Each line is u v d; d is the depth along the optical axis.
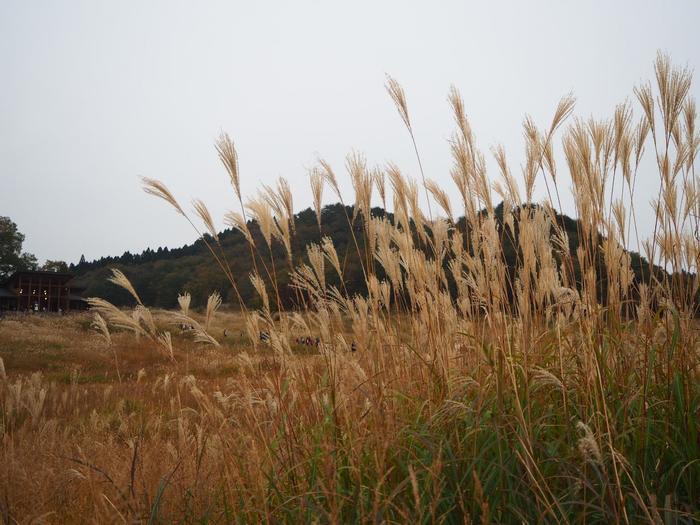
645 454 2.61
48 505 3.76
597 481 2.54
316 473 2.81
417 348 3.85
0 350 27.98
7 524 3.33
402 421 3.04
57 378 18.62
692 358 3.11
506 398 2.96
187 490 3.16
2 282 88.25
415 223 4.01
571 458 2.62
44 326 43.69
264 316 3.46
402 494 2.56
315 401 3.36
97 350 28.08
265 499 2.70
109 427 6.49
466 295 3.98
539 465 2.66
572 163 3.48
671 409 2.89
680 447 2.73
